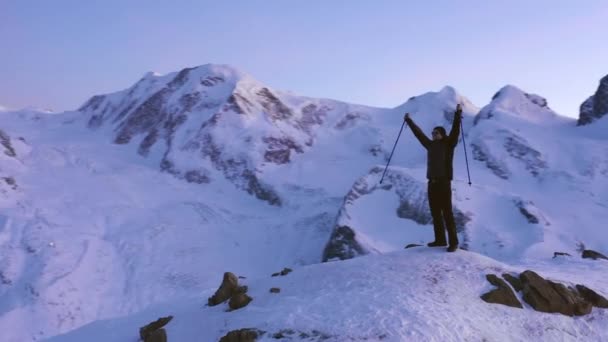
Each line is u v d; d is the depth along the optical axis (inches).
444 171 511.5
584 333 444.5
